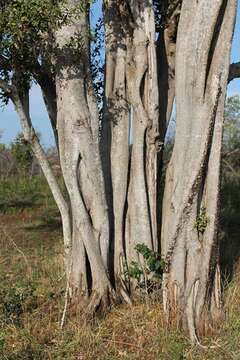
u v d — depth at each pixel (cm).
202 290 674
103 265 744
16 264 1040
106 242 746
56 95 756
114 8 776
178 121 702
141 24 760
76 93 719
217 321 689
